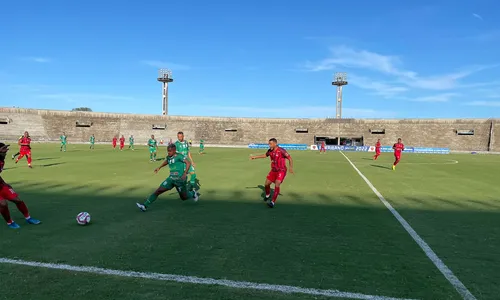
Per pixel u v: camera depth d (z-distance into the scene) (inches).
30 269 175.0
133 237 232.2
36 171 622.5
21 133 2325.3
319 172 695.7
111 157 1027.9
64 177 541.6
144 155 1160.2
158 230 250.7
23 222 267.3
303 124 2691.9
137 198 374.6
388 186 496.7
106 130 2603.3
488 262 193.6
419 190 461.1
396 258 198.2
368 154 1616.6
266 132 2696.9
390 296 150.7
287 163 949.8
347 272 176.7
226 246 215.9
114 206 332.2
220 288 155.5
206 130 2716.5
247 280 164.6
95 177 546.3
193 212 311.4
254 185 483.8
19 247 208.5
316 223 276.7
